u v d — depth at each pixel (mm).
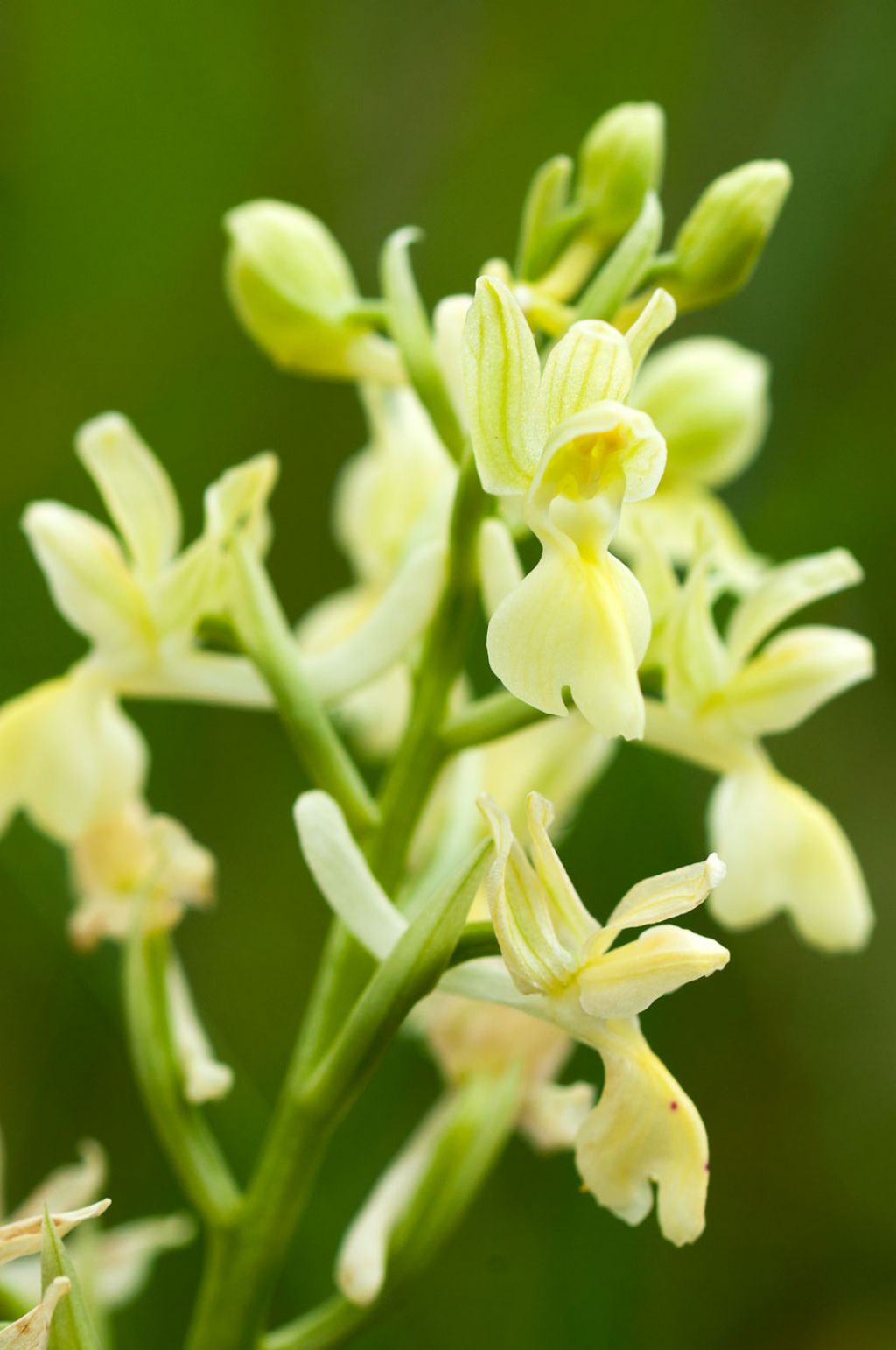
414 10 375
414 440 291
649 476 247
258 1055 330
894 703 348
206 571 269
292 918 335
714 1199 332
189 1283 314
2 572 333
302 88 352
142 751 277
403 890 273
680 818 322
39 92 342
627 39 349
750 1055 334
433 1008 273
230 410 342
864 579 343
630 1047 249
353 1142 314
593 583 244
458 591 263
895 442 338
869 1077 342
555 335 266
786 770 357
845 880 271
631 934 323
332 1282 310
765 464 342
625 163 272
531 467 247
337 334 280
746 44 365
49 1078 322
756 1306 327
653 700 274
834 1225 333
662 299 246
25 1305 269
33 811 271
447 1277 313
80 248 341
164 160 343
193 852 274
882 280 343
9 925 321
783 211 344
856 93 341
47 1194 273
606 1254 313
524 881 247
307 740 264
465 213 351
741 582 287
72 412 340
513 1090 267
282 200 353
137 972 264
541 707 243
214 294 343
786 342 343
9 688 333
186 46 342
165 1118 264
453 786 275
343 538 304
